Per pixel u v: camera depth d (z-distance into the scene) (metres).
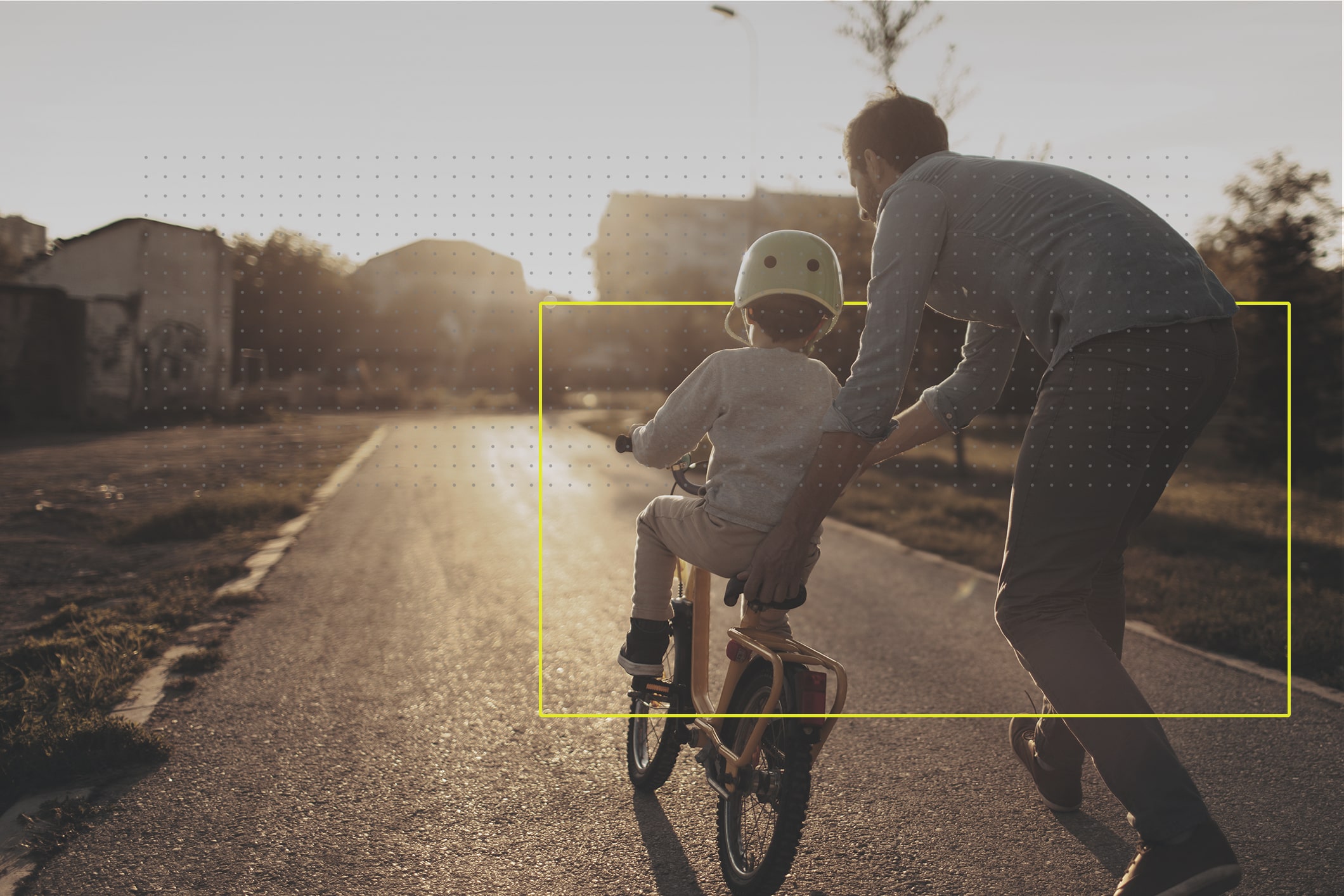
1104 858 2.68
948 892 2.49
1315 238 14.91
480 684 4.30
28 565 6.84
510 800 3.06
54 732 3.34
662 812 2.99
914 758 3.46
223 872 2.55
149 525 8.32
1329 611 5.54
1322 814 2.97
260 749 3.46
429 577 6.84
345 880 2.52
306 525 9.22
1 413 21.17
